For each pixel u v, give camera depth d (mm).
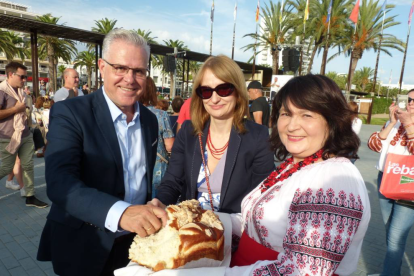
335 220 893
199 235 1058
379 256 3404
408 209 2578
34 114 7492
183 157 1974
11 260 3121
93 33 16812
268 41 29953
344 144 1068
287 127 1148
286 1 27859
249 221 1241
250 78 42812
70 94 5125
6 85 4008
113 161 1545
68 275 1541
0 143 4090
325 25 24672
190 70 50844
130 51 1493
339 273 1041
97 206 1176
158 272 1005
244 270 978
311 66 26422
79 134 1442
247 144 1784
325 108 1040
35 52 16562
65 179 1276
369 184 6418
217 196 1828
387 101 35312
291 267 917
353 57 25609
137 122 1770
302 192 1009
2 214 4199
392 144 2828
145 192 1815
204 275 978
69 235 1547
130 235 1727
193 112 1951
